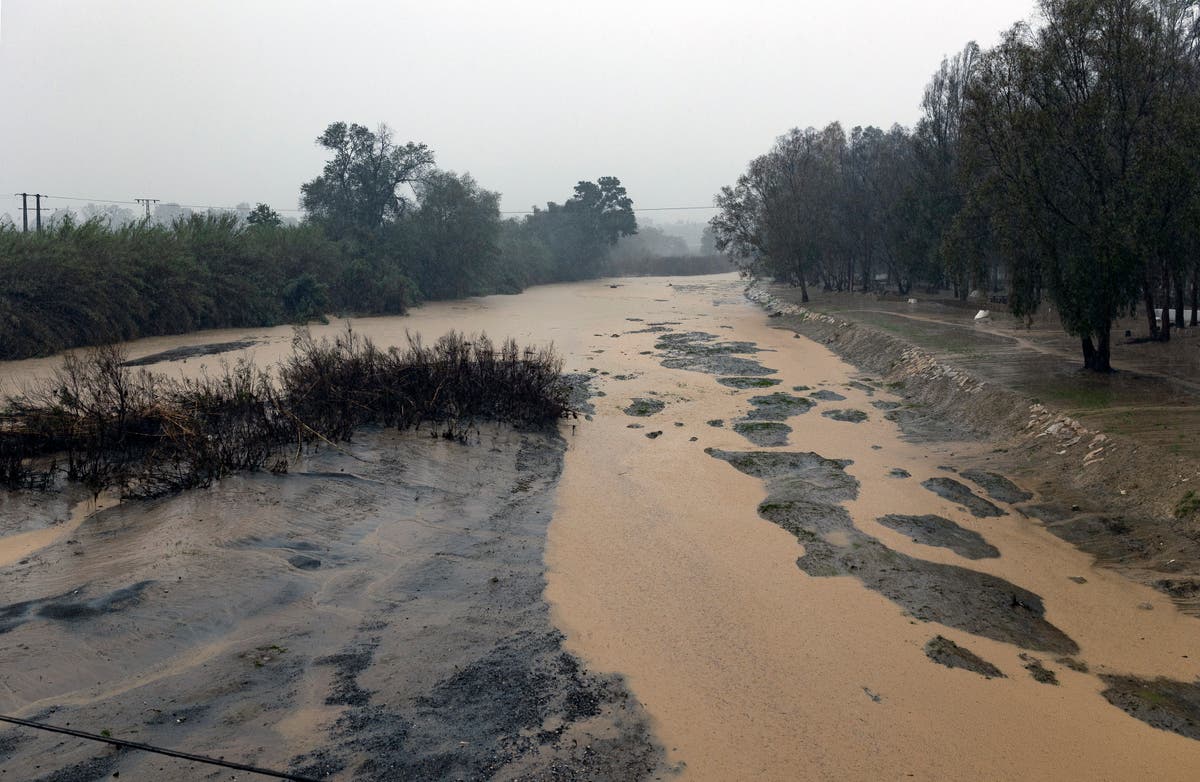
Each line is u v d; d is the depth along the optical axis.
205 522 9.11
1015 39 15.77
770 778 5.27
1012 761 5.51
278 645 6.64
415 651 6.67
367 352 16.09
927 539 9.56
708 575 8.51
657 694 6.21
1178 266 18.61
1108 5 14.34
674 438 14.59
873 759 5.49
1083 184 14.93
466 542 9.27
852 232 47.28
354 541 9.01
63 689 5.86
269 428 12.55
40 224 42.84
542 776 5.16
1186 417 12.16
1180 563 8.45
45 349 24.92
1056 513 10.27
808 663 6.73
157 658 6.35
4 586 7.47
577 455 13.45
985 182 16.08
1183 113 14.00
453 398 15.08
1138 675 6.65
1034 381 15.69
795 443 14.18
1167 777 5.38
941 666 6.71
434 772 5.14
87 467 11.09
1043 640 7.22
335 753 5.27
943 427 15.08
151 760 5.08
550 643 6.93
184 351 26.06
